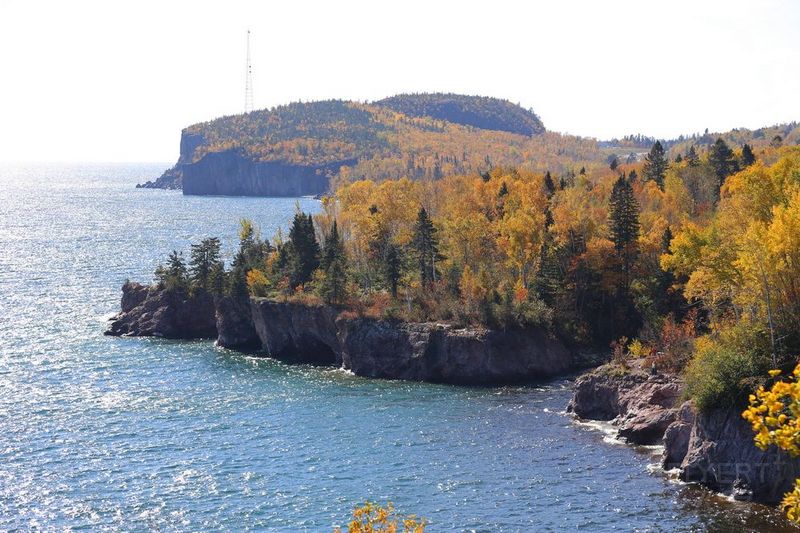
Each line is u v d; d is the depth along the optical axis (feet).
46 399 319.68
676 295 389.80
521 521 205.46
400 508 215.10
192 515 212.43
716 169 560.20
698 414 234.58
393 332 379.55
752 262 244.83
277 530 203.31
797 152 530.27
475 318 380.37
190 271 489.67
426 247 422.82
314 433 280.72
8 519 209.87
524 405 319.88
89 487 230.68
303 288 440.45
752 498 214.28
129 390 337.31
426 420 297.12
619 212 413.80
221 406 315.78
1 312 503.61
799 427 71.67
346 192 638.12
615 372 299.99
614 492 223.10
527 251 419.95
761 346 236.63
